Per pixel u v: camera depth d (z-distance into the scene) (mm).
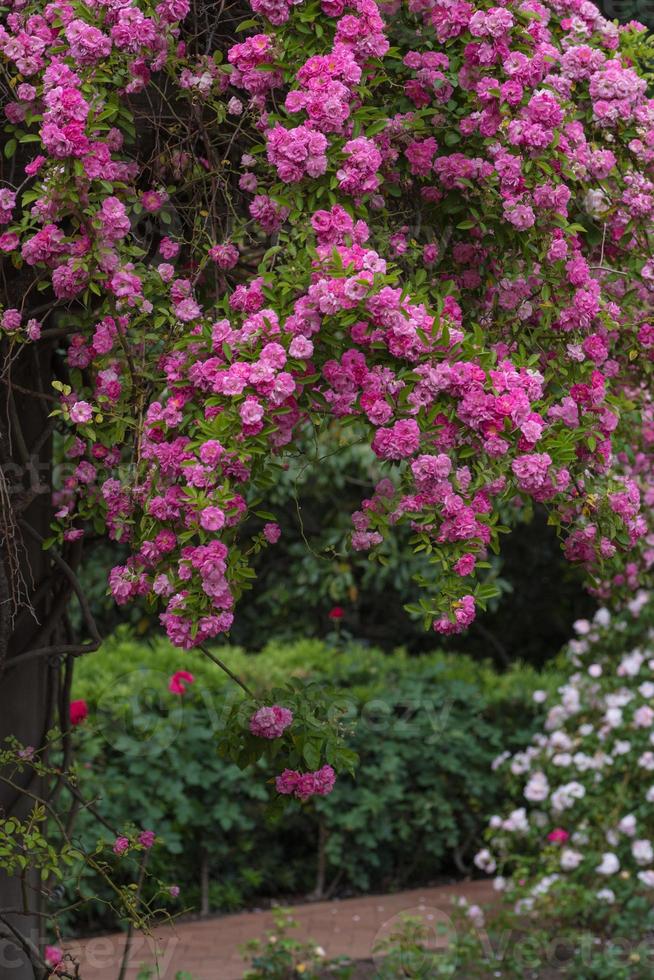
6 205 3172
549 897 6055
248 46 3158
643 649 7512
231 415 2928
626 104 3480
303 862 7930
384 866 8055
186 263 3623
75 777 3781
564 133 3424
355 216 3223
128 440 3492
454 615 3045
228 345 3037
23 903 3471
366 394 3010
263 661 8242
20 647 3877
